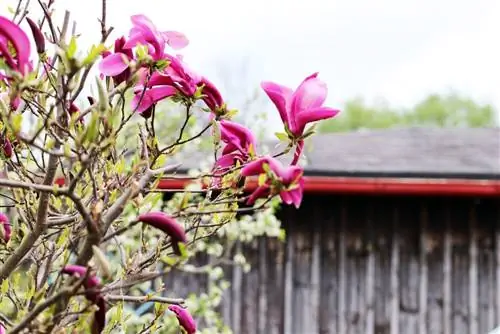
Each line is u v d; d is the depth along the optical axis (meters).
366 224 8.20
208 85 1.96
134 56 1.92
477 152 8.95
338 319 8.18
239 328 8.17
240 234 6.34
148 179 1.83
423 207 8.16
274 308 8.20
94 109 1.60
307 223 8.23
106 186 1.98
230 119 2.06
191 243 2.04
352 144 9.73
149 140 1.94
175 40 1.95
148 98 1.90
